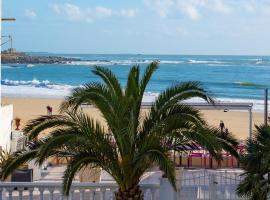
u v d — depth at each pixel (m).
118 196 10.36
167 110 10.30
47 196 13.20
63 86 83.44
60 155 10.05
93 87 10.06
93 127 10.13
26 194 13.45
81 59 196.88
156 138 10.08
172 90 10.32
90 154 10.02
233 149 10.83
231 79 102.75
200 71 124.38
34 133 10.16
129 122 10.03
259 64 159.75
